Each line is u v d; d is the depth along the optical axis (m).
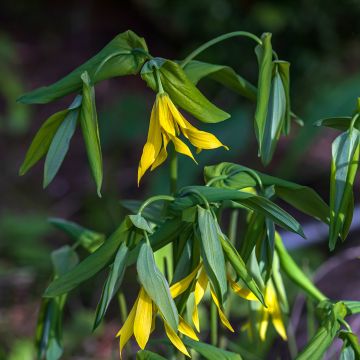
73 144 1.91
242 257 0.59
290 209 1.45
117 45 0.57
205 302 1.03
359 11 1.79
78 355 1.03
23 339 1.07
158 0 2.37
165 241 0.56
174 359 0.67
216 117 0.55
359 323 0.87
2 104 2.02
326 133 1.77
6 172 1.75
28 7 2.68
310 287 0.61
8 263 1.28
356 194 1.46
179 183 1.30
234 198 0.55
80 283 0.56
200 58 1.92
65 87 0.58
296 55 1.82
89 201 1.56
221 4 1.89
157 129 0.55
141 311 0.54
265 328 0.65
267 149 0.60
